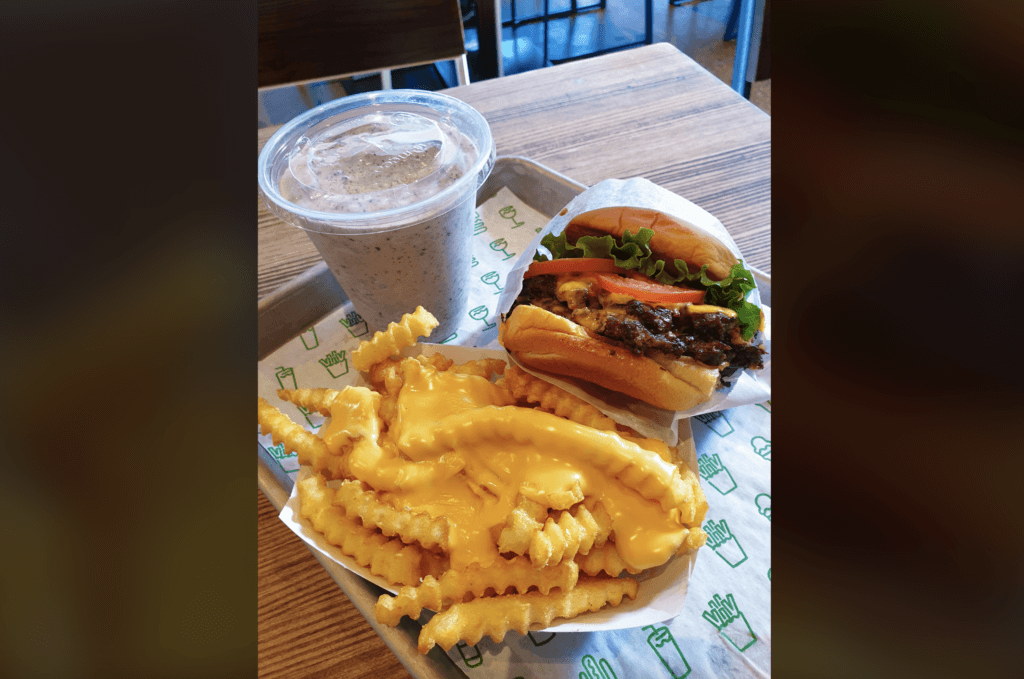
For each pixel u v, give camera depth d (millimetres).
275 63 436
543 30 1027
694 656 224
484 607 208
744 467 273
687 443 271
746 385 284
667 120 411
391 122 293
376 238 269
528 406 268
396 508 239
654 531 226
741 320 278
